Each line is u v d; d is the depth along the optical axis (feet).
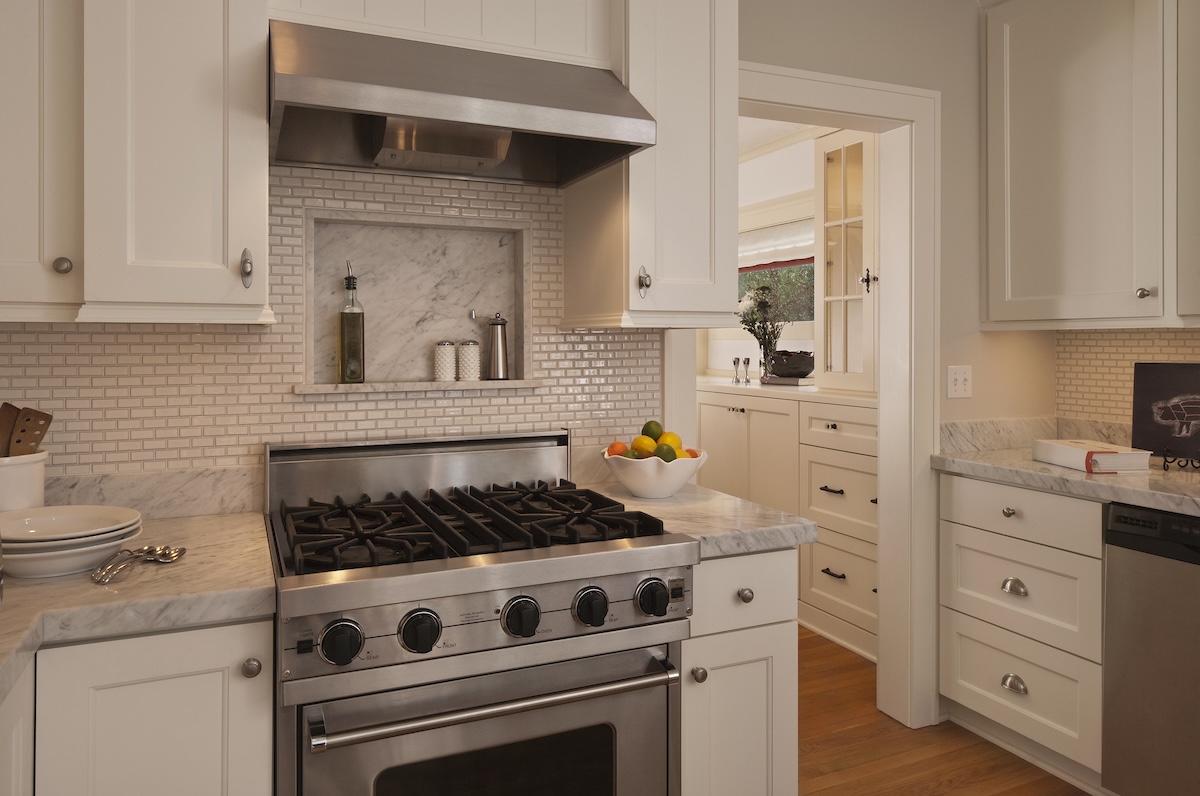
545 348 7.38
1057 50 8.55
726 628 5.75
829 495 12.11
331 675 4.53
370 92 5.10
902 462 9.32
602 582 5.20
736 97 6.71
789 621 6.00
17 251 4.92
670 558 5.37
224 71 5.17
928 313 9.14
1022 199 9.00
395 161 6.41
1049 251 8.72
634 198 6.30
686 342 7.89
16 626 3.88
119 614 4.23
